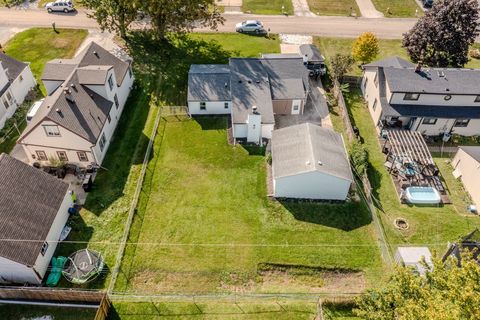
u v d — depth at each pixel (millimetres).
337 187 36688
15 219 30469
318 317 28875
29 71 49031
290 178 36031
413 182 39875
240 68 48281
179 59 55719
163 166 40438
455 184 40812
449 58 52875
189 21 57219
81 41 58312
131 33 60156
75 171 39344
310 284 31594
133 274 31391
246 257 32781
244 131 43375
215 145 43125
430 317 19797
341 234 34906
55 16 64062
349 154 42469
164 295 30125
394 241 34719
